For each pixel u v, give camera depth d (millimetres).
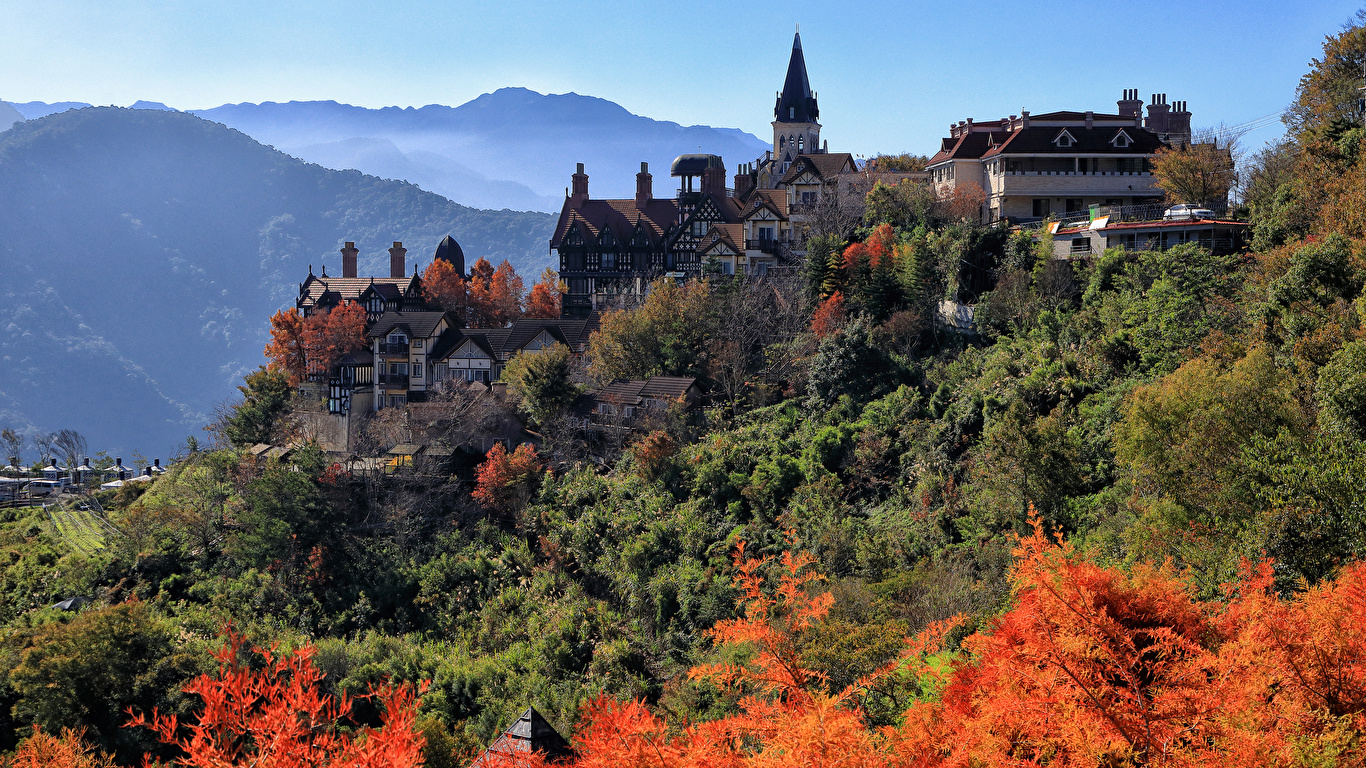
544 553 58062
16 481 112188
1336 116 51469
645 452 59531
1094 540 32594
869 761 13781
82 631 45281
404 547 62219
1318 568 22844
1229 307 44000
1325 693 15039
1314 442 26031
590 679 45312
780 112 127125
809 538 46875
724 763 14234
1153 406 30891
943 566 36719
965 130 93938
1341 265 35781
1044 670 15234
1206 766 13477
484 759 16484
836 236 78312
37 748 24844
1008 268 63375
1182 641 15469
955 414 51531
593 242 107625
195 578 63750
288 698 15570
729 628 17406
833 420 59125
